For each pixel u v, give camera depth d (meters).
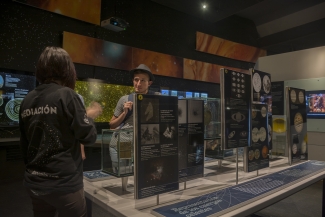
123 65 5.01
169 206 1.23
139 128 1.20
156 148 1.26
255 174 1.94
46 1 4.07
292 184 1.68
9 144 3.69
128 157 1.41
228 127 1.62
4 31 3.79
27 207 2.77
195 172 1.59
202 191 1.51
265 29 7.70
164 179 1.29
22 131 1.15
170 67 5.71
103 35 4.86
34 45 4.06
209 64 6.50
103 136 1.52
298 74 4.34
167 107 1.32
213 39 6.58
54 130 1.03
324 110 3.93
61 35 4.34
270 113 2.53
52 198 1.01
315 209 2.88
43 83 1.14
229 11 5.73
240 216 1.20
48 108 1.03
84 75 4.62
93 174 1.87
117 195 1.42
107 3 4.93
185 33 6.16
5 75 3.74
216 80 6.67
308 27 6.39
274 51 8.28
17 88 3.85
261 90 2.07
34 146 1.06
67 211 1.05
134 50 5.17
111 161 1.48
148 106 1.24
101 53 4.71
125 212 1.18
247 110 1.78
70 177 1.03
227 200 1.31
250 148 1.81
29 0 3.90
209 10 5.73
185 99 1.55
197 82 6.43
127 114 1.66
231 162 2.35
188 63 6.06
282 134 2.80
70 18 4.44
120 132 1.40
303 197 3.27
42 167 1.02
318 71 4.10
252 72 1.95
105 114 4.70
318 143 4.00
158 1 5.54
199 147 1.62
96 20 4.64
